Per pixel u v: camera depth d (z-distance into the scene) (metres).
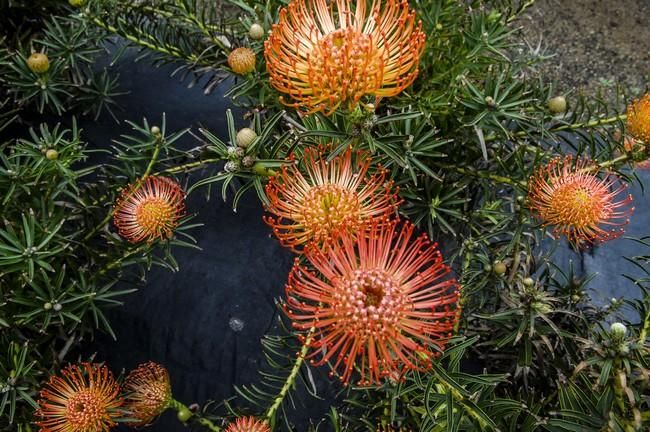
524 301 0.53
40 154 0.62
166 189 0.68
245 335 0.74
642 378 0.51
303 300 0.72
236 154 0.51
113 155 0.86
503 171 0.66
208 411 0.70
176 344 0.74
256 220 0.79
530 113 0.65
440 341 0.48
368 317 0.42
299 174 0.50
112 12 0.73
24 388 0.57
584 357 0.57
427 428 0.53
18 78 0.74
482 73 0.69
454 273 0.70
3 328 0.61
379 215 0.50
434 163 0.68
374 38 0.45
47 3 0.83
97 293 0.62
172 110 0.89
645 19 1.22
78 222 0.69
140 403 0.59
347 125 0.50
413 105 0.65
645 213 0.82
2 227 0.63
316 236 0.47
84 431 0.56
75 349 0.73
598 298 0.76
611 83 1.14
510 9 0.69
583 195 0.54
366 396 0.63
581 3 1.24
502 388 0.65
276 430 0.62
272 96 0.65
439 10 0.64
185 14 0.73
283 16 0.45
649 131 0.56
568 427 0.51
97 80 0.83
